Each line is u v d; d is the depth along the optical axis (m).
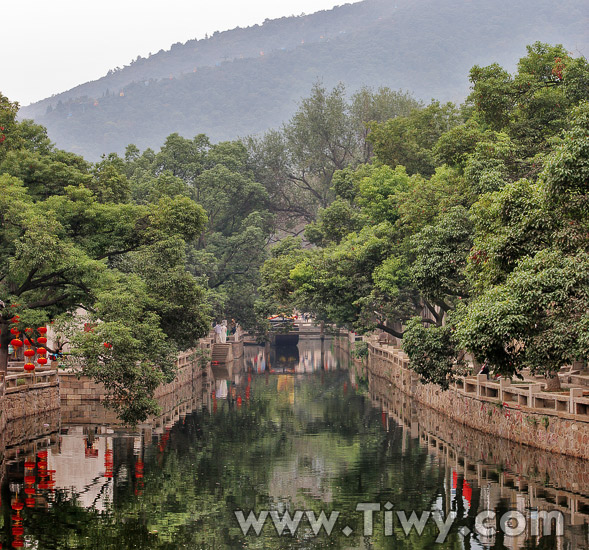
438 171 40.41
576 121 21.03
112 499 20.69
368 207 47.06
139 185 67.19
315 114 80.69
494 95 34.16
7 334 33.03
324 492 21.53
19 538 17.12
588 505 19.20
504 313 20.09
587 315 18.97
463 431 31.94
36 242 29.08
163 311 35.88
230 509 19.88
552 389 26.34
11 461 25.56
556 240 20.62
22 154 35.78
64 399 41.09
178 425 34.56
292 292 49.22
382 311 44.91
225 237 76.44
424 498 20.53
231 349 73.44
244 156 81.12
